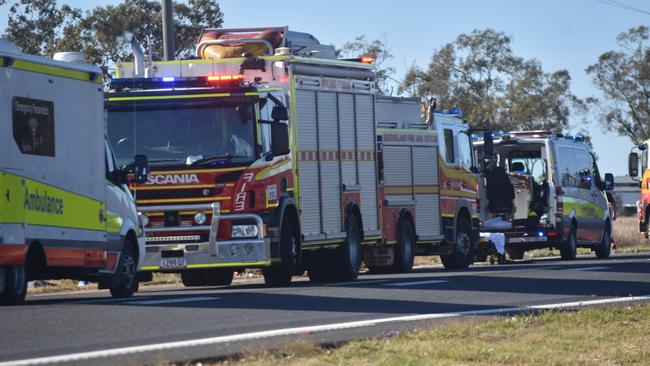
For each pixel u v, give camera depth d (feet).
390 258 128.88
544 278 104.32
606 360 56.03
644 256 172.65
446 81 404.36
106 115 98.07
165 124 97.76
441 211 139.44
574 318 68.64
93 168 83.61
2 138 73.15
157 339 56.70
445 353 54.08
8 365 47.26
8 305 75.05
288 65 105.91
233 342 55.67
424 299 81.71
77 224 81.15
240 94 97.30
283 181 101.09
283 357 51.34
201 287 110.22
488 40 406.21
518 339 60.03
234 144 97.30
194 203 97.19
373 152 121.08
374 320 67.00
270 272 101.50
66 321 63.87
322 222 109.19
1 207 72.90
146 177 88.99
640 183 182.39
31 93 76.13
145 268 97.71
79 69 81.87
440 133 140.46
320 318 67.87
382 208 125.49
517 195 155.63
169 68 109.60
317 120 109.81
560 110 409.49
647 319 69.62
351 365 50.03
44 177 77.30
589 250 202.39
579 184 164.96
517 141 157.69
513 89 406.00
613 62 439.63
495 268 130.41
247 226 97.14
